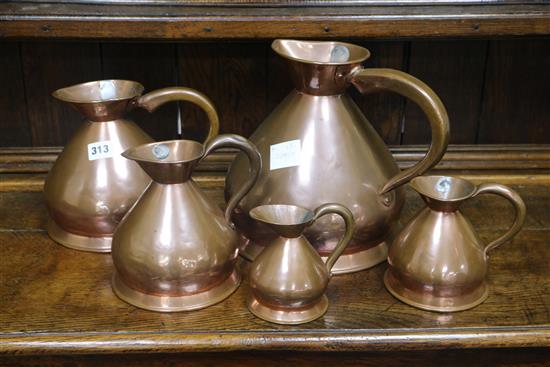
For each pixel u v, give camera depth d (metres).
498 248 0.89
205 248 0.74
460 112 1.08
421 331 0.73
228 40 0.98
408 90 0.74
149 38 0.94
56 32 0.92
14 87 1.03
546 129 1.10
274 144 0.80
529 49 1.04
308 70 0.77
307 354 0.75
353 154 0.79
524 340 0.73
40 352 0.71
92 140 0.84
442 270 0.75
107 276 0.83
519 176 1.08
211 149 0.75
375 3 0.95
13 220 0.95
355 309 0.77
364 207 0.79
